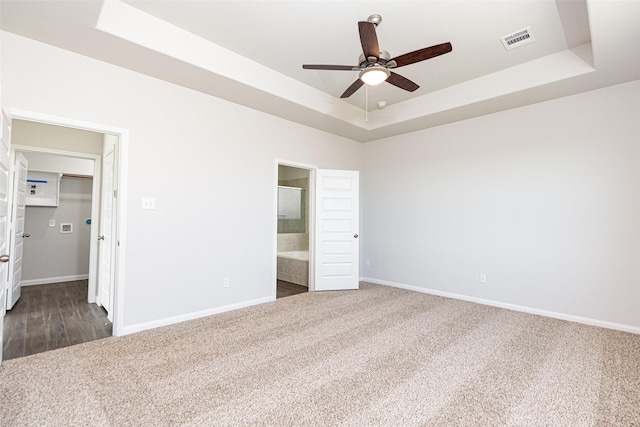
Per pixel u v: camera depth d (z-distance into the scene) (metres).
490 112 4.14
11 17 2.26
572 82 3.25
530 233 3.85
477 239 4.29
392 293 4.76
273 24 2.78
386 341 2.90
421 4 2.49
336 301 4.28
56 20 2.30
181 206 3.39
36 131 3.75
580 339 2.97
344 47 3.15
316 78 3.84
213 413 1.82
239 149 3.92
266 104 3.91
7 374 2.24
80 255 5.68
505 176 4.06
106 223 3.78
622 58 2.77
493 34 2.89
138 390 2.05
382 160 5.47
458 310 3.88
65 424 1.71
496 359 2.54
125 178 3.01
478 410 1.87
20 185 4.08
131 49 2.67
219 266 3.72
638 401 1.97
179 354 2.59
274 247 4.32
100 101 2.86
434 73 3.66
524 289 3.88
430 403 1.94
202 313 3.56
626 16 2.20
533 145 3.84
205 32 2.90
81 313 3.73
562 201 3.63
